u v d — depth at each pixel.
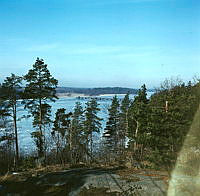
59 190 21.19
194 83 34.12
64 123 39.94
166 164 23.98
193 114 22.70
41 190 21.64
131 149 36.81
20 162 38.69
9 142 35.25
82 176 23.56
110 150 47.28
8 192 22.02
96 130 46.97
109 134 50.34
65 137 42.31
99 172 24.98
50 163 39.47
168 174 22.61
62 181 22.86
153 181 20.97
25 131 77.19
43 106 33.94
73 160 42.78
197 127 22.41
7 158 38.75
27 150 51.22
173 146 23.47
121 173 24.09
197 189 18.16
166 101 23.89
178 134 22.70
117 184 20.89
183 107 23.00
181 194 17.62
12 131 35.53
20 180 24.39
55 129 39.88
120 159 41.03
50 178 23.86
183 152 23.16
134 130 34.00
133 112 31.09
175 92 30.22
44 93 33.41
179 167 22.91
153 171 24.55
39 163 34.44
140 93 36.56
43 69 33.03
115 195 19.03
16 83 33.22
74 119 44.72
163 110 23.80
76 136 43.66
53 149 41.50
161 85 37.25
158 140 23.48
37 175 25.81
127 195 18.73
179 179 20.17
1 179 25.47
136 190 19.28
